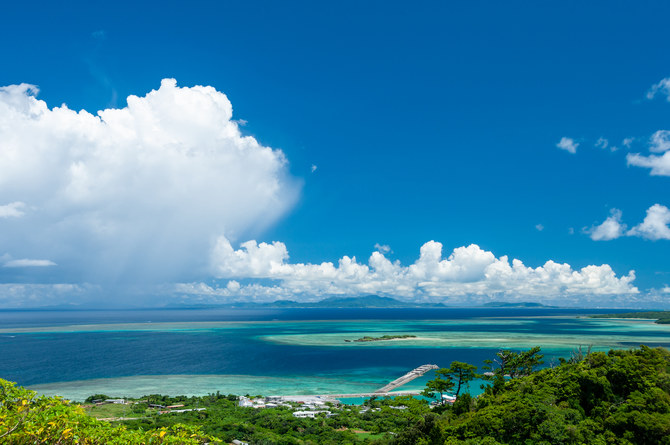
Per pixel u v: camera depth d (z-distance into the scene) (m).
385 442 78.25
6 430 17.25
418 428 70.81
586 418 59.06
